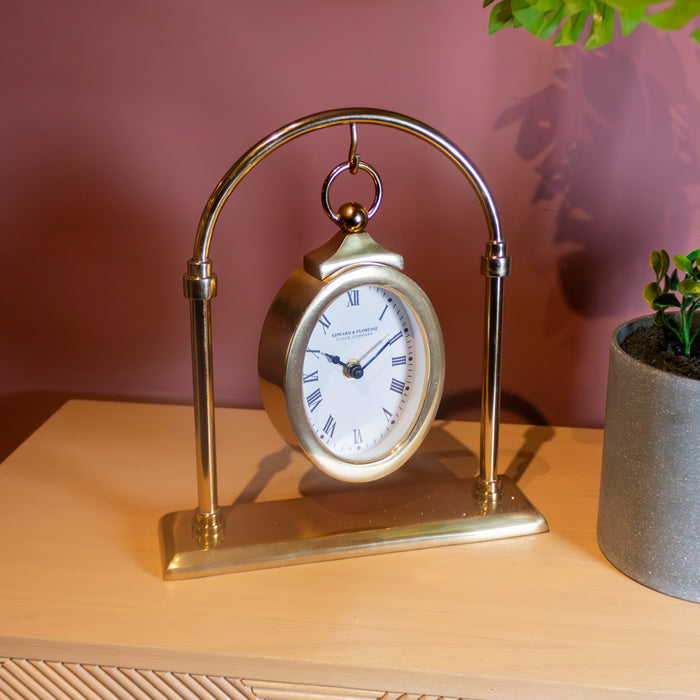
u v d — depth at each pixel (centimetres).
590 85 82
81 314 93
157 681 60
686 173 84
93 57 84
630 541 64
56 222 90
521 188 85
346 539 68
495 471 74
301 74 83
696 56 80
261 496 76
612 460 65
